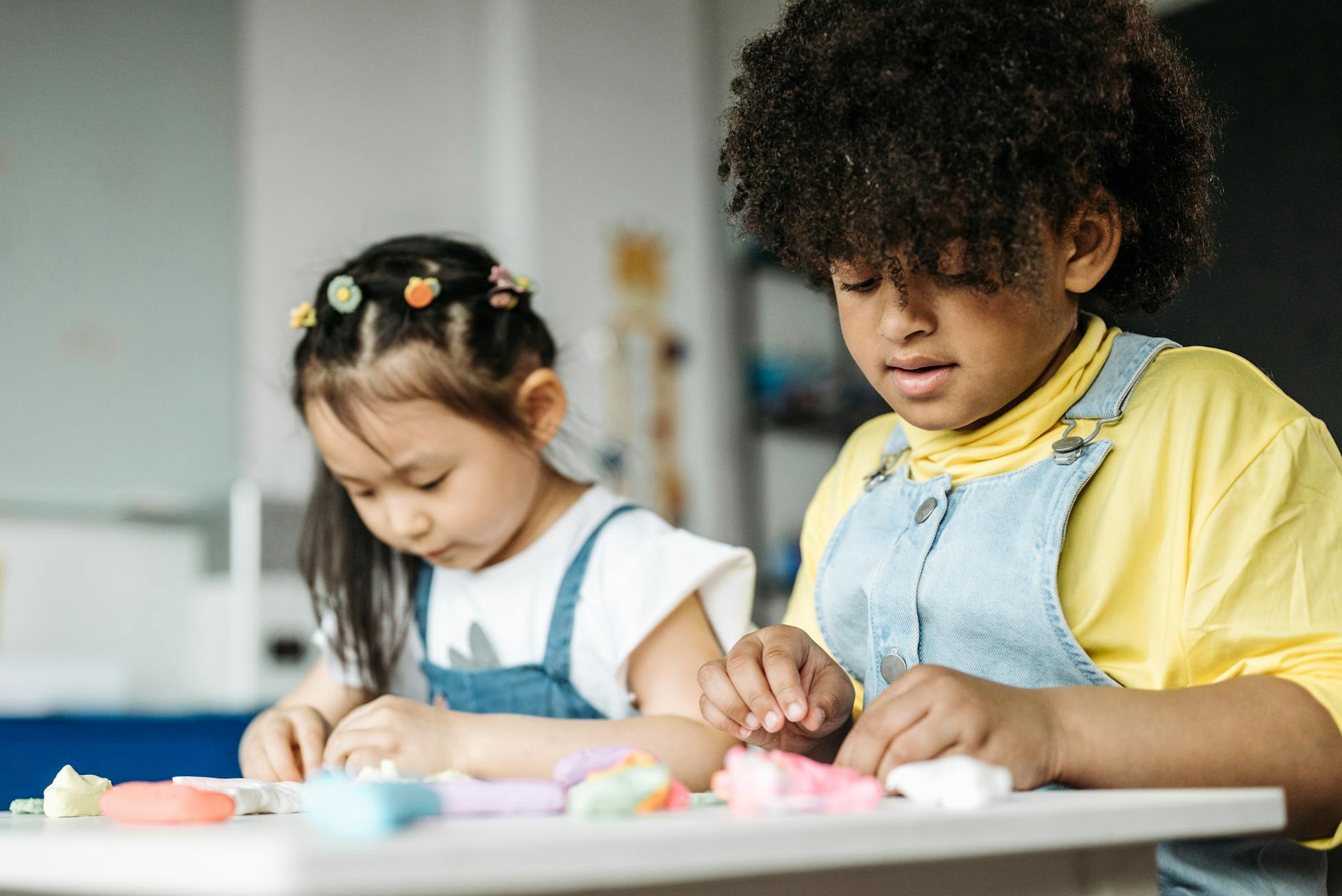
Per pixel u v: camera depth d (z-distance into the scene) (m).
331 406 0.98
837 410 3.38
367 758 0.83
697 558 1.00
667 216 3.47
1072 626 0.73
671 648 0.98
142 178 2.88
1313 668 0.63
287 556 2.57
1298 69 2.12
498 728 0.86
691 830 0.34
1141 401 0.75
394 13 3.30
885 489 0.86
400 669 1.12
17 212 2.74
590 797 0.42
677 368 3.39
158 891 0.31
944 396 0.70
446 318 1.01
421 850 0.29
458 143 3.36
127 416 2.80
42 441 2.71
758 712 0.64
